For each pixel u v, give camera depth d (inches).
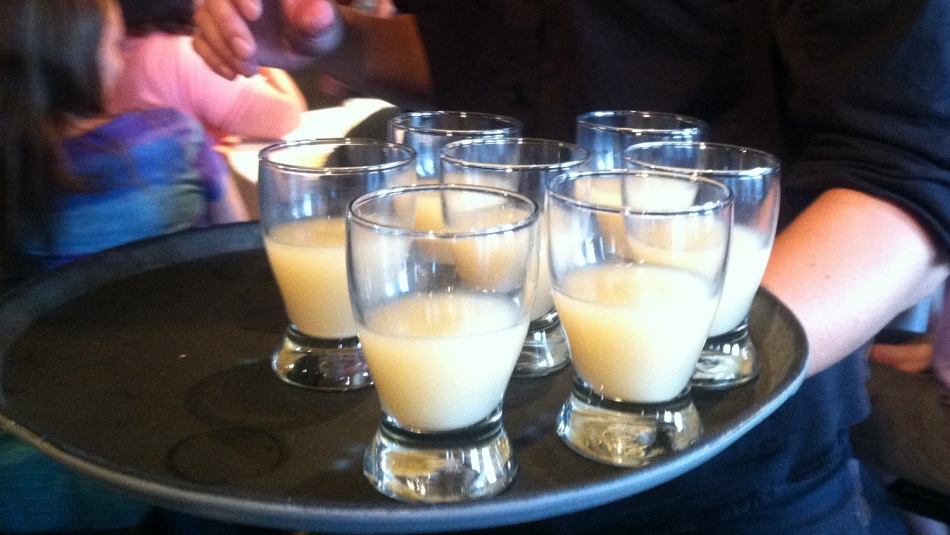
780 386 13.4
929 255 17.1
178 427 13.1
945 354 25.0
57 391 13.9
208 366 15.0
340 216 14.2
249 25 25.5
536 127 24.3
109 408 13.5
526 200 12.9
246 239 19.9
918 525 27.2
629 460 12.4
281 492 11.7
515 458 12.6
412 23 28.5
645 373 12.3
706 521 18.5
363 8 31.8
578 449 12.7
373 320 11.7
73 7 25.3
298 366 14.4
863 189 17.1
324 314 14.1
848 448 20.9
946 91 16.7
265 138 33.5
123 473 10.9
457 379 11.4
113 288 17.7
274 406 13.8
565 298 12.8
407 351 11.3
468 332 11.4
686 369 12.6
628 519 18.5
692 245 12.5
